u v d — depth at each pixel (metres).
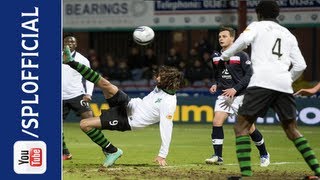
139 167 17.88
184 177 15.83
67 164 18.83
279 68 14.84
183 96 34.44
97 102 34.88
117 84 39.44
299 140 15.16
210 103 34.09
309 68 40.38
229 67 18.59
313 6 39.31
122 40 42.81
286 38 15.01
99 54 43.16
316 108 32.91
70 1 42.25
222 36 18.64
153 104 17.47
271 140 27.28
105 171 16.91
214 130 19.02
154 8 41.34
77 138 27.83
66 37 19.67
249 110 14.84
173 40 41.81
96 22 42.12
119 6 41.81
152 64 39.69
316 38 40.12
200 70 37.66
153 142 26.47
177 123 34.53
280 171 17.31
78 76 20.75
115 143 25.98
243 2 37.03
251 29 14.91
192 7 40.81
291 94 14.99
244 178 15.08
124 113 17.53
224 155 21.70
